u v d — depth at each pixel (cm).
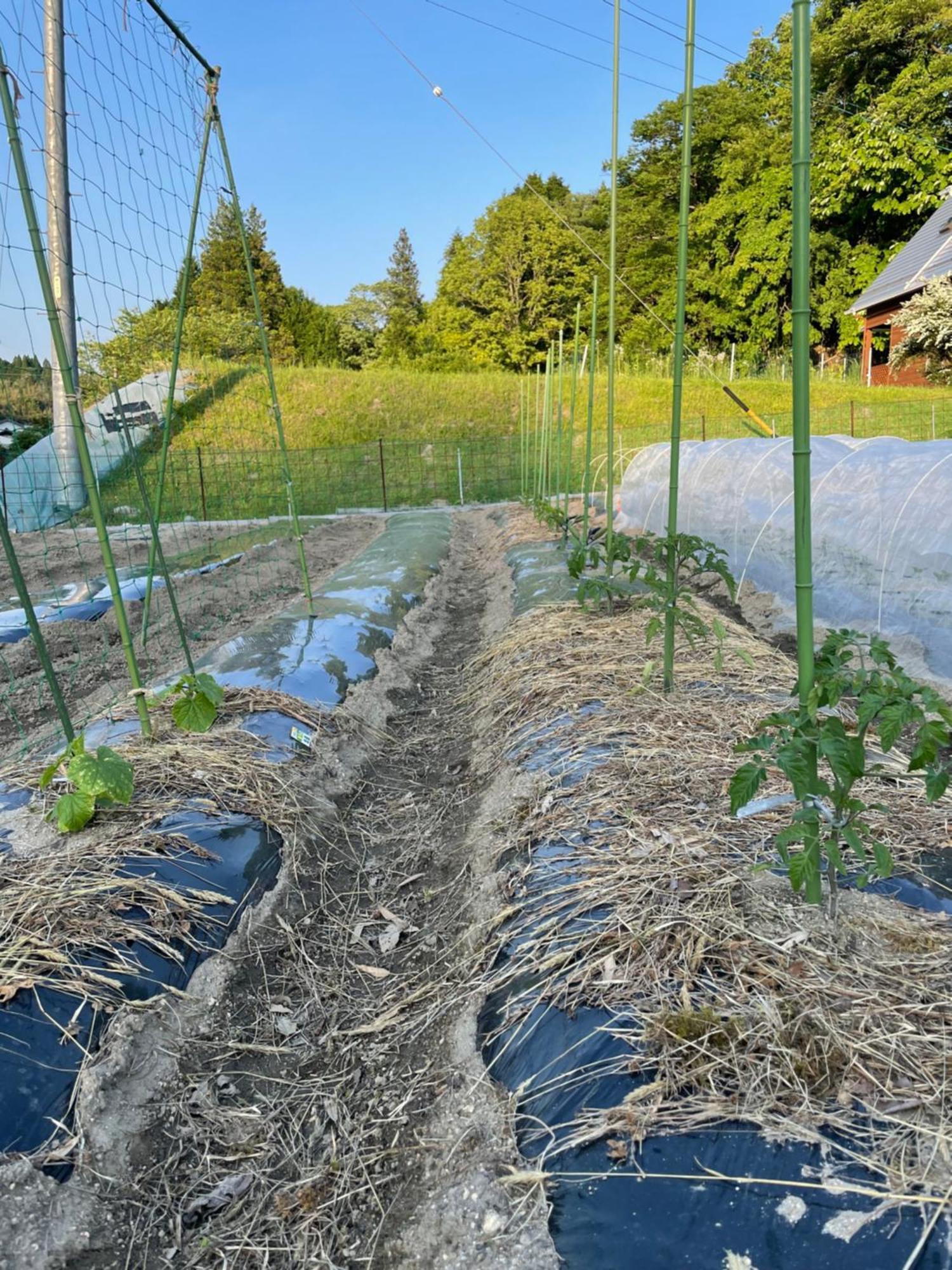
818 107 2658
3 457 600
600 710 394
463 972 264
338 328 3953
